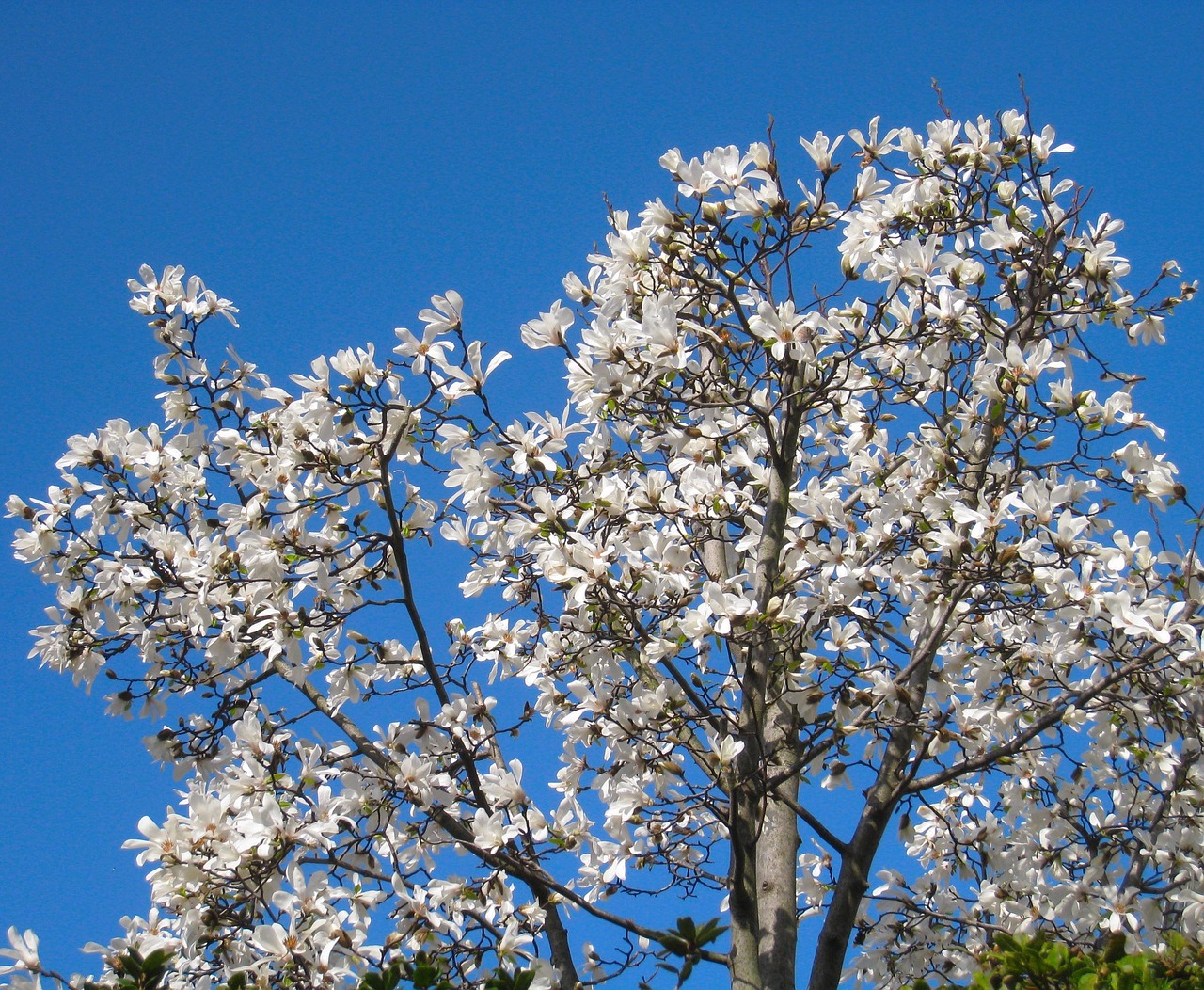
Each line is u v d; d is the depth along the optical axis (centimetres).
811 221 632
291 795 601
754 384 629
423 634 633
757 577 630
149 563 646
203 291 748
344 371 597
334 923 548
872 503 727
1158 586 630
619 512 591
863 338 636
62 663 683
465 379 598
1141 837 661
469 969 614
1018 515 598
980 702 681
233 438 649
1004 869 710
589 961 684
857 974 688
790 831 647
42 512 699
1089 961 484
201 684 707
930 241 618
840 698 605
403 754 649
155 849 524
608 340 592
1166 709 634
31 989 505
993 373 671
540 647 636
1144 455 650
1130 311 682
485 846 583
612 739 630
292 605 639
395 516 608
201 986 542
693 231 637
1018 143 735
